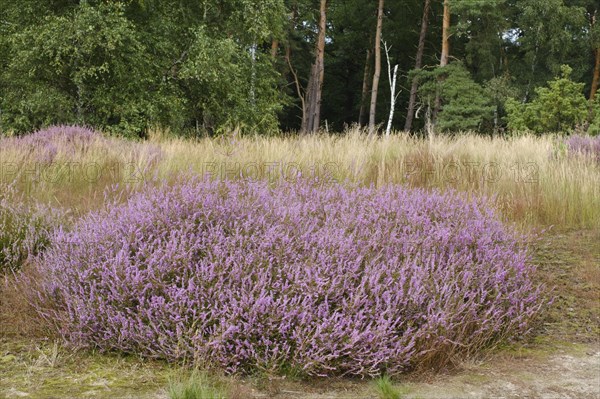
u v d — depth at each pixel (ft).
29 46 54.70
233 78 63.52
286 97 102.94
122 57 57.16
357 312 10.78
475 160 29.84
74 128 39.96
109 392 9.54
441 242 13.85
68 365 10.66
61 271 12.56
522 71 110.93
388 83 133.28
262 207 14.19
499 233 15.55
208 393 9.17
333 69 142.31
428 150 30.96
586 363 11.57
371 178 27.12
